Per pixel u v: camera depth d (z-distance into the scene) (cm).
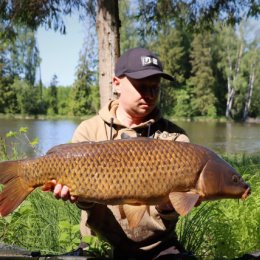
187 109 5138
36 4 753
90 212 266
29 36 3064
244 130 3212
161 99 4981
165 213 252
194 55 5219
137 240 271
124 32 3678
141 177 222
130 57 273
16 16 770
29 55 4328
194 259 275
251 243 358
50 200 409
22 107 4584
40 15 766
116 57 656
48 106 4834
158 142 226
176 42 5053
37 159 227
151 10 872
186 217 377
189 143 232
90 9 773
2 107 4472
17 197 226
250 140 2239
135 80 271
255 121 5300
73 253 273
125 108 284
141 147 224
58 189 225
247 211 388
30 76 4497
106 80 652
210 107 5225
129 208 239
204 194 227
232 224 375
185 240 352
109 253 287
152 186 223
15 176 226
